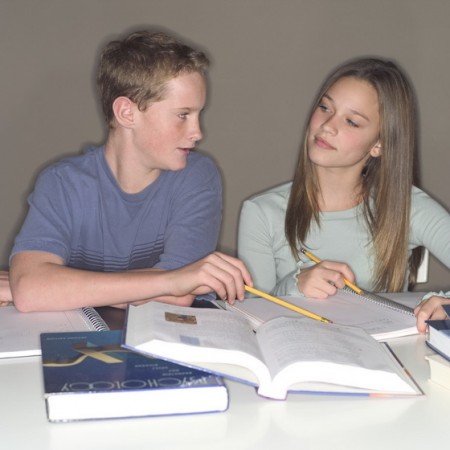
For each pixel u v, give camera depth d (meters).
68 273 1.26
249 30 2.69
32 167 2.62
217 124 2.72
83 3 2.57
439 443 0.82
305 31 2.73
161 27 2.63
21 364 1.01
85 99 2.62
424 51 2.83
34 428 0.83
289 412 0.89
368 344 1.05
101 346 0.99
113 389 0.85
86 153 1.60
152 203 1.55
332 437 0.83
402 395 0.94
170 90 1.38
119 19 2.61
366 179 1.82
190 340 0.93
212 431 0.83
